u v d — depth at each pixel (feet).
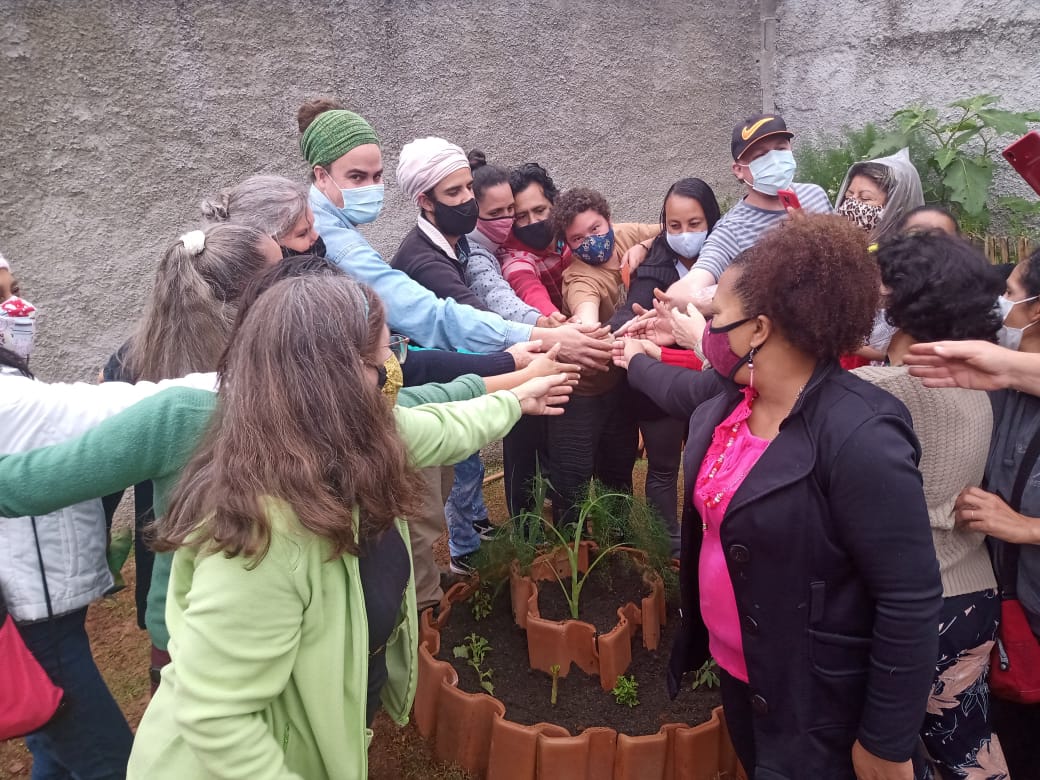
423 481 4.80
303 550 4.12
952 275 5.49
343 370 4.18
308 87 12.56
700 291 8.87
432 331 8.66
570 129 15.76
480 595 9.23
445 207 9.24
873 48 16.81
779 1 18.34
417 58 13.56
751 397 5.27
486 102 14.52
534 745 7.26
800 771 5.22
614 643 8.00
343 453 4.17
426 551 8.95
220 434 4.21
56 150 10.73
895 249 5.84
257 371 4.12
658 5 16.51
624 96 16.43
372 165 8.88
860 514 4.55
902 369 5.62
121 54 10.94
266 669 4.05
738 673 5.65
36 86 10.44
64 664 5.95
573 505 9.66
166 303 6.17
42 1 10.25
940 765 6.25
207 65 11.63
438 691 8.03
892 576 4.57
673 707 7.81
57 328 11.19
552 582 9.20
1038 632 6.21
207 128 11.82
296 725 4.45
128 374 6.81
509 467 11.10
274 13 12.03
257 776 4.00
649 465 10.65
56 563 5.80
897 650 4.63
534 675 8.30
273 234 7.34
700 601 5.88
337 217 8.92
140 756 4.47
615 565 9.40
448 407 6.26
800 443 4.78
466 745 7.79
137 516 6.79
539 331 8.58
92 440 4.87
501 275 10.33
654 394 7.67
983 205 14.69
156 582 6.01
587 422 9.80
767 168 9.53
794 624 4.99
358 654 4.47
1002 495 6.20
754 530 4.89
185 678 3.92
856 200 9.40
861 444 4.53
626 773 7.22
